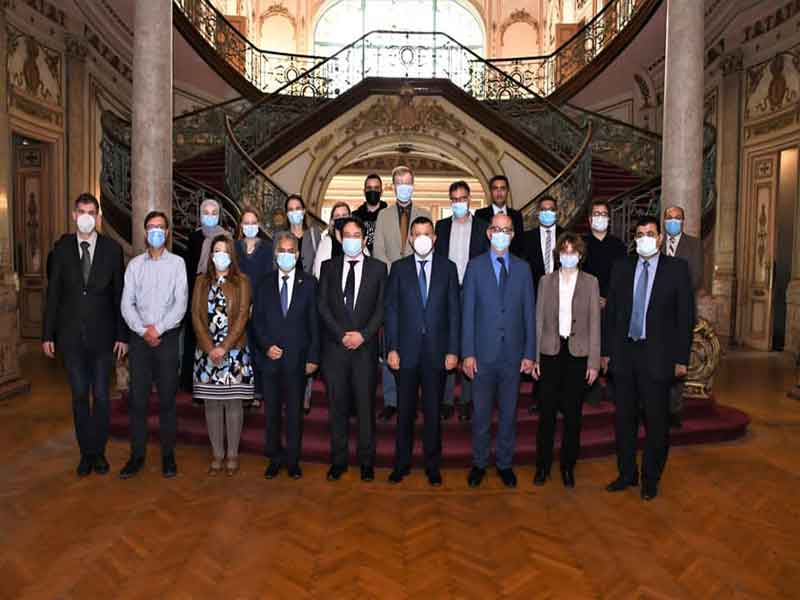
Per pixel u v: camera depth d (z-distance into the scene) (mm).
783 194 10484
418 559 3350
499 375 4438
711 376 6000
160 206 6289
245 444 5133
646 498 4215
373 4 18750
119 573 3162
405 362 4406
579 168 9547
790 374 8625
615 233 9047
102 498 4133
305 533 3645
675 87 6184
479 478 4469
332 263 4523
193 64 13789
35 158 9977
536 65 18094
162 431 4570
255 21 18219
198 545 3475
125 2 11078
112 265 4527
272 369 4543
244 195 9781
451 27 18875
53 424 5922
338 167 12336
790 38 9641
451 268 4438
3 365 7070
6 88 8312
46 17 9445
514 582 3121
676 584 3115
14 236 10297
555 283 4398
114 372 8305
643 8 11898
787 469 4871
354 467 4820
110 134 8812
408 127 12242
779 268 10453
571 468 4461
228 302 4480
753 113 10570
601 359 4480
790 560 3377
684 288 4148
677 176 6180
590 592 3031
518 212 5473
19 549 3408
